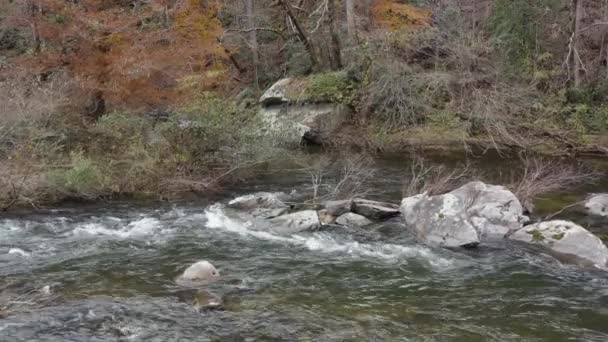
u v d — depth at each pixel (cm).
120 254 829
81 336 556
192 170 1258
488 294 675
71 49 1470
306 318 606
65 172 1142
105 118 1391
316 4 2355
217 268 767
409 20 1975
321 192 1228
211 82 1989
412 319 605
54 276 733
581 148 1583
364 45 1947
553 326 588
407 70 1819
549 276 730
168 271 756
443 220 880
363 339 557
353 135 1841
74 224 988
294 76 2178
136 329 573
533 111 1753
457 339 558
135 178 1194
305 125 1836
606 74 1906
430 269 762
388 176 1388
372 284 708
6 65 1488
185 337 558
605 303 646
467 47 1777
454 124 1741
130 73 1412
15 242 884
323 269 764
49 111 1320
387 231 932
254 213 1032
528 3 1948
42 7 1448
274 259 806
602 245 787
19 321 587
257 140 1361
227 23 2481
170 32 1564
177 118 1300
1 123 1182
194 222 1004
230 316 609
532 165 1416
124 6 1697
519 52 1958
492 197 934
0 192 1063
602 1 2036
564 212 1002
